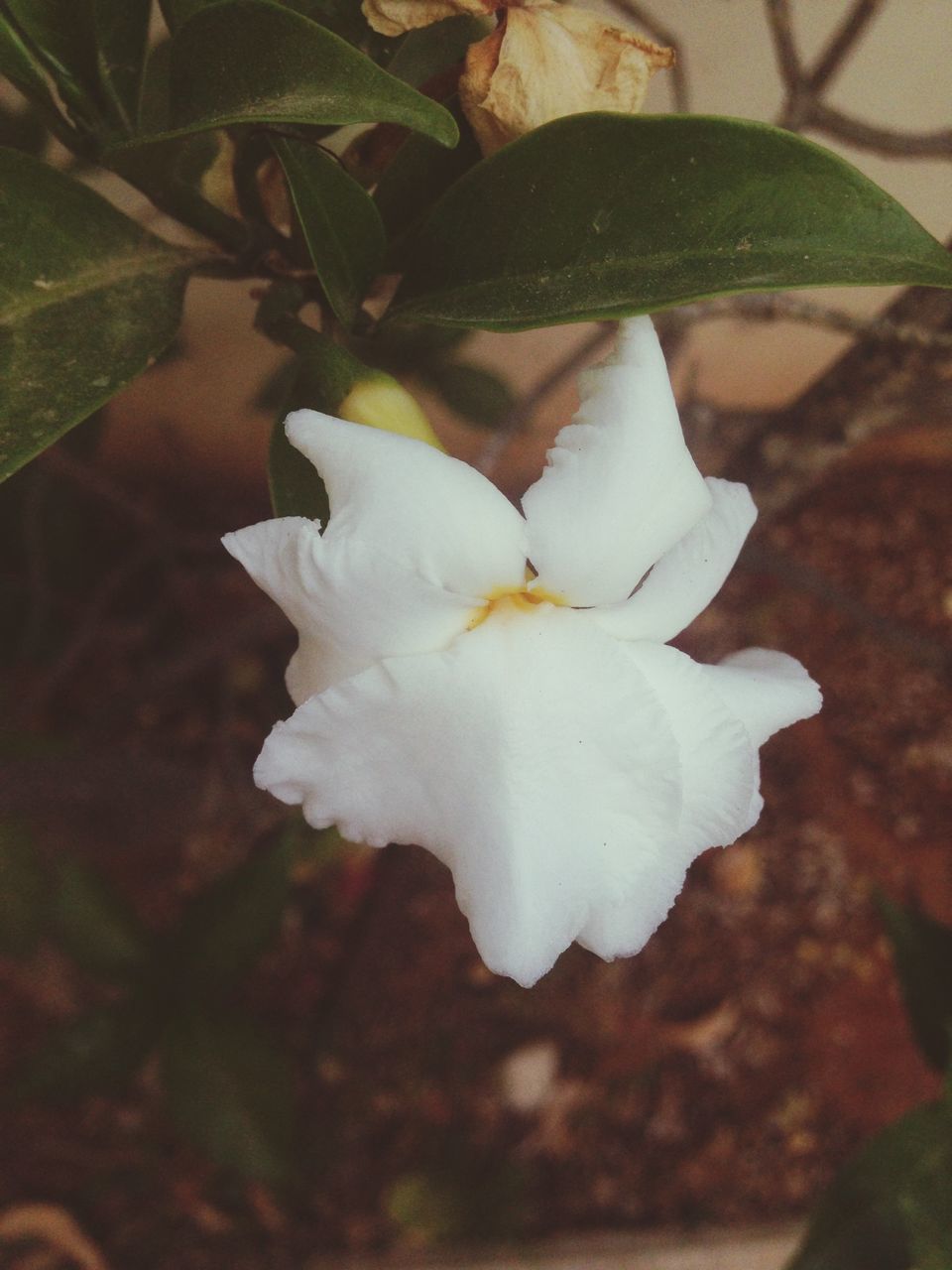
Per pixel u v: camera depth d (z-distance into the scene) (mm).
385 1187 377
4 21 127
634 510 114
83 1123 376
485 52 122
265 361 322
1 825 286
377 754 114
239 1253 366
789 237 114
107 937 294
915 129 245
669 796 115
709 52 227
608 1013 398
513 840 112
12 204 128
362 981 399
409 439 112
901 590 427
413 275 131
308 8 133
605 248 120
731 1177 384
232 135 133
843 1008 398
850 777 417
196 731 407
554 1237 372
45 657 382
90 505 410
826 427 289
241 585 422
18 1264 351
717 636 427
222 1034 295
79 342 128
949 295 230
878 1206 203
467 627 115
